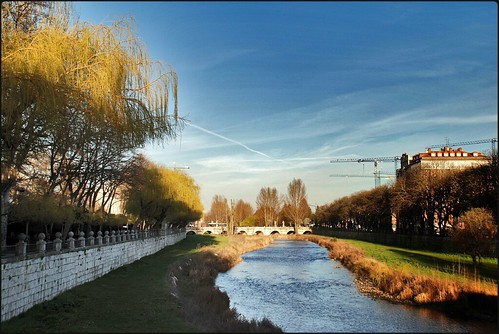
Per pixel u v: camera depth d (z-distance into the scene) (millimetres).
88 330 15539
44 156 22906
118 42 19109
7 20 16656
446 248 51438
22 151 17984
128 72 19281
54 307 19266
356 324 21297
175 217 69750
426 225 68875
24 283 18297
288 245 91000
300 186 138375
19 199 24703
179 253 53750
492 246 37781
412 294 27734
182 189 58625
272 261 54906
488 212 35625
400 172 107875
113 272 32938
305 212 139500
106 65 18125
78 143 21594
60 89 16297
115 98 18359
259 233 136500
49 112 16203
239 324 18156
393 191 65438
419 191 58531
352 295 29703
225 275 40812
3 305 16359
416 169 63625
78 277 25922
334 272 42906
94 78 17703
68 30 18469
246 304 26688
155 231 57469
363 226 103875
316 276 39906
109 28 19172
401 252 54188
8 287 16812
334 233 116438
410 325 20953
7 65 14891
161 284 26797
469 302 24625
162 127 20609
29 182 25953
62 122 17703
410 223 70000
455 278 28953
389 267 36562
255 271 43969
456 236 34000
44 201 24812
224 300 24750
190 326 16219
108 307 19734
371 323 21484
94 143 26375
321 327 20594
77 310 19047
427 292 26656
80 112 18266
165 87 20562
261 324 18953
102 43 18844
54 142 20500
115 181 39000
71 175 29594
